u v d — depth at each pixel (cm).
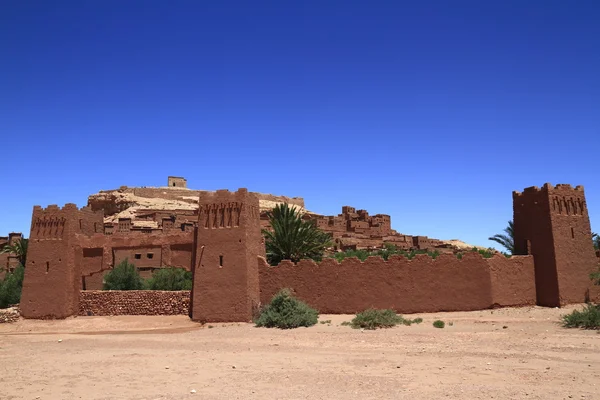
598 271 2770
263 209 7288
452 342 1964
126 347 2142
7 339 2523
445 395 1215
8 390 1404
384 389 1290
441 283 2777
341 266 2844
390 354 1784
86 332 2698
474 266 2780
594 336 1981
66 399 1285
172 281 3759
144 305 3061
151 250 4338
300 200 9050
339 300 2819
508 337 2031
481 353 1744
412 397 1205
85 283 3666
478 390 1253
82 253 3309
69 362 1822
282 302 2662
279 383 1391
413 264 2798
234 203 2873
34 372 1656
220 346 2089
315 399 1209
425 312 2752
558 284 2766
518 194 3061
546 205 2859
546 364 1545
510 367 1516
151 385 1412
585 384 1289
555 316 2491
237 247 2816
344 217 7725
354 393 1257
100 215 4244
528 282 2866
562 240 2830
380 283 2792
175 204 7750
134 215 6869
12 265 5275
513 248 3203
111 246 3278
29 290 3058
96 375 1575
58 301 3005
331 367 1595
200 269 2861
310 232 3475
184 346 2120
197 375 1528
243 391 1310
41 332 2736
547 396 1183
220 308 2781
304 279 2881
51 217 3139
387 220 8050
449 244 7538
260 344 2102
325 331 2342
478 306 2745
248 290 2773
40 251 3103
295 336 2255
